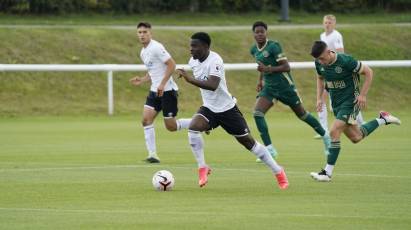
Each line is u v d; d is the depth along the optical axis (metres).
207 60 29.00
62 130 55.50
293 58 81.25
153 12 107.75
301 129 55.72
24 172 34.56
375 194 28.12
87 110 67.56
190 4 109.94
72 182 31.41
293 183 30.86
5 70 63.38
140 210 25.17
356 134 32.59
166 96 38.50
